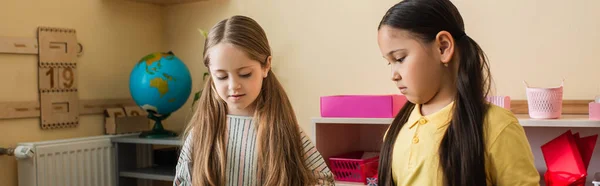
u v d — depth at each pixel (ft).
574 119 5.88
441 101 3.62
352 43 8.50
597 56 6.70
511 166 3.40
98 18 9.73
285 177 4.76
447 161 3.44
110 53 9.93
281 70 9.23
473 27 7.54
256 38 4.66
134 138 9.20
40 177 8.23
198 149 5.02
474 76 3.46
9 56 8.45
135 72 9.22
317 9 8.83
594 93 6.73
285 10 9.16
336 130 7.82
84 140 8.95
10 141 8.47
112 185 9.46
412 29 3.43
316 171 5.01
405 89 3.56
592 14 6.73
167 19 10.67
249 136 4.92
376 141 8.25
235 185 4.91
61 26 9.15
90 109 9.57
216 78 4.64
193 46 10.32
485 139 3.42
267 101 4.98
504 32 7.32
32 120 8.78
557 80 6.98
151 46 10.64
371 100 6.95
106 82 9.87
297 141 5.00
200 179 4.88
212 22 10.05
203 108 5.13
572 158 5.77
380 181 3.95
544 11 7.03
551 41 7.00
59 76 9.09
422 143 3.61
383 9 8.18
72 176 8.72
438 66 3.49
